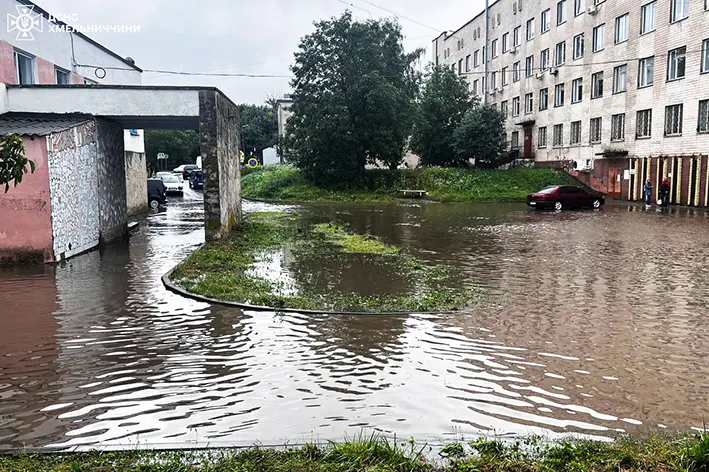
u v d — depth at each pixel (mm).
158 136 67062
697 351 6758
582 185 39438
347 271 12078
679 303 9148
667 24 30781
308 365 6293
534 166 46281
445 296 9516
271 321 8062
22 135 12648
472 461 3977
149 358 6531
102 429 4781
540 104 45625
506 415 5035
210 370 6145
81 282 10836
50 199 12938
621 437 4578
